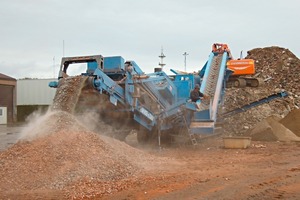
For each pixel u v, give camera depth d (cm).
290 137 2153
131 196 859
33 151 1059
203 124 1898
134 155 1308
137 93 1644
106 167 1046
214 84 2223
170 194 876
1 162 1025
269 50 3841
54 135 1142
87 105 1466
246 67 2422
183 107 1881
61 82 1478
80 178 965
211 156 1545
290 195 856
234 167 1252
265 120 2269
